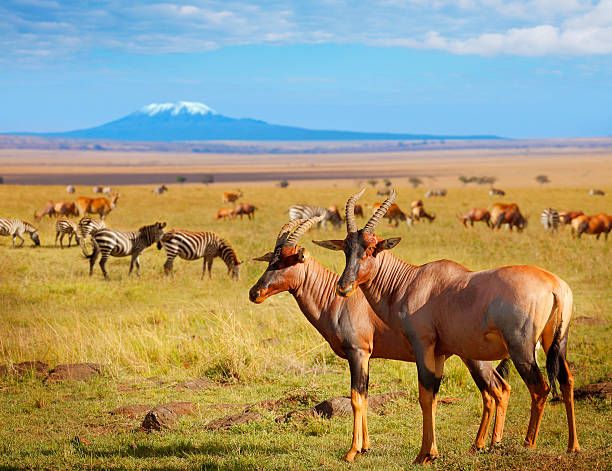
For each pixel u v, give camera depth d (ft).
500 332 31.58
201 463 35.88
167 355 60.34
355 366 38.50
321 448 37.86
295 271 39.86
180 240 106.32
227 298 90.12
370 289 35.86
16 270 112.78
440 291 33.73
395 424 42.60
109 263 124.57
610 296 86.79
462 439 39.24
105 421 45.37
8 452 39.50
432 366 34.06
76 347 62.34
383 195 393.50
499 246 138.41
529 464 30.58
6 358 60.85
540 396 31.37
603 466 29.68
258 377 54.60
